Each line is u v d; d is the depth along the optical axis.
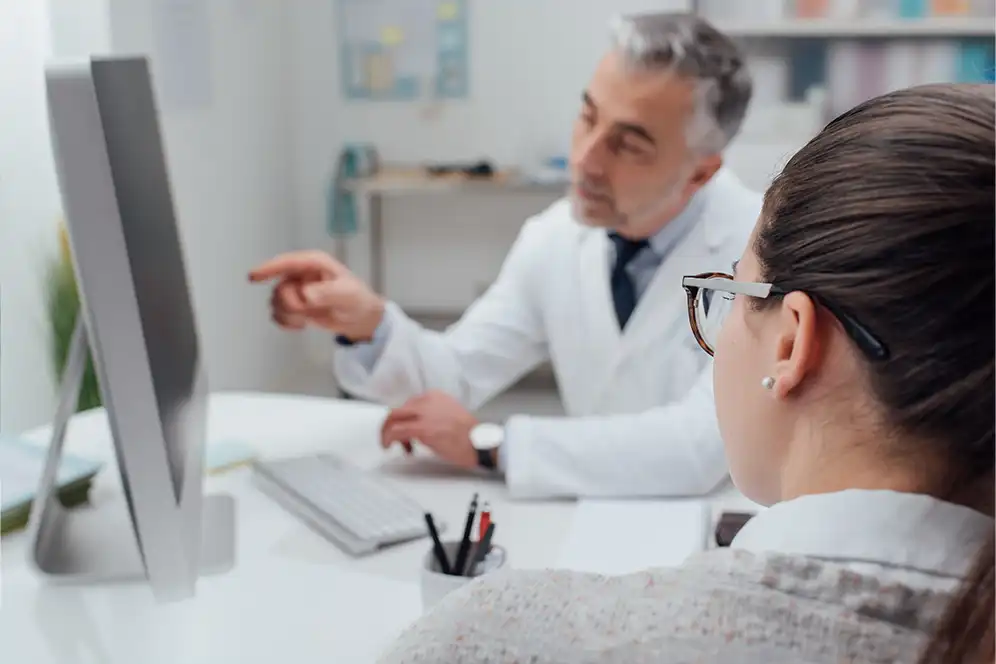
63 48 1.59
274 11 3.28
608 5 3.38
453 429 1.27
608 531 1.07
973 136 0.39
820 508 0.42
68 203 0.73
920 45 3.18
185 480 0.88
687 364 1.38
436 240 3.67
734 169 3.12
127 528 1.08
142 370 0.76
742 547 0.45
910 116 0.41
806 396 0.43
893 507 0.41
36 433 1.38
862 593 0.40
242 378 2.99
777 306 0.44
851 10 3.18
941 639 0.39
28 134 1.42
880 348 0.40
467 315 1.61
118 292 0.74
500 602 0.45
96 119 0.72
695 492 1.19
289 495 1.16
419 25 3.48
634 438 1.19
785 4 3.21
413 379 1.46
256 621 0.89
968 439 0.40
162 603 0.89
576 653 0.42
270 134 3.25
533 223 1.62
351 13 3.48
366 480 1.20
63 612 0.91
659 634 0.42
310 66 3.52
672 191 1.34
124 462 0.78
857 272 0.40
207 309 2.68
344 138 3.57
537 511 1.15
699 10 3.27
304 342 3.69
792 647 0.40
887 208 0.39
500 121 3.52
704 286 0.49
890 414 0.41
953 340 0.39
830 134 0.43
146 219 0.93
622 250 1.46
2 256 1.36
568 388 1.53
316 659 0.83
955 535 0.41
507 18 3.44
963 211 0.38
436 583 0.86
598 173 1.33
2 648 0.85
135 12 2.10
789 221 0.43
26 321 1.41
